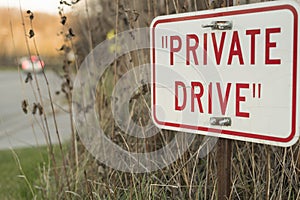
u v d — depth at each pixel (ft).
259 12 4.52
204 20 5.05
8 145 18.02
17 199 10.05
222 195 5.19
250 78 4.64
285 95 4.38
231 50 4.80
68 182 7.59
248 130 4.70
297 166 5.89
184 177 6.23
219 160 5.18
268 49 4.48
